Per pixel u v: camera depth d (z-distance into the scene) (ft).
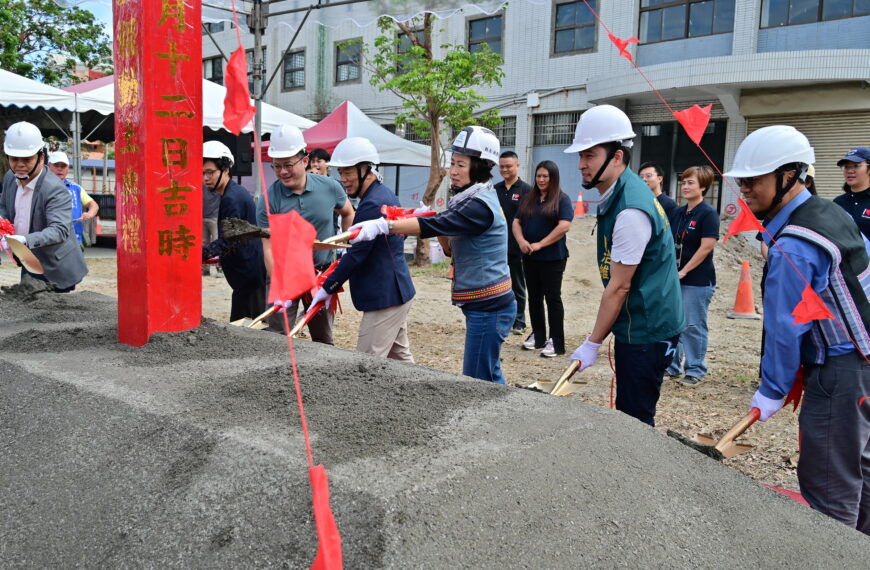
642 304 8.54
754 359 19.84
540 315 20.22
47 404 6.95
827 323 7.40
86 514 5.49
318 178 14.14
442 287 33.65
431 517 4.76
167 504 5.25
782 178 7.50
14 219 13.69
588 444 6.29
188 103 9.04
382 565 4.37
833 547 6.05
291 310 13.92
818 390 7.57
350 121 38.96
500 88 52.85
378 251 11.54
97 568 5.02
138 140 8.75
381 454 5.48
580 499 5.56
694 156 45.37
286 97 66.54
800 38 40.75
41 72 58.18
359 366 8.16
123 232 9.07
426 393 7.31
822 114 40.50
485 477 5.29
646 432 6.94
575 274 35.88
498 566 4.75
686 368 16.99
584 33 48.70
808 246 7.25
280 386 7.24
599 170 8.49
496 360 10.92
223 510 5.02
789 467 11.62
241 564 4.62
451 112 39.96
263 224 13.93
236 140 35.53
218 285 32.14
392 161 40.57
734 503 6.28
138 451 5.90
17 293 13.21
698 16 44.06
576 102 49.24
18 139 12.94
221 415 6.28
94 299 13.34
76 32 57.62
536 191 19.48
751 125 42.91
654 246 8.43
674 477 6.34
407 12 23.88
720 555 5.62
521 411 6.84
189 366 8.04
